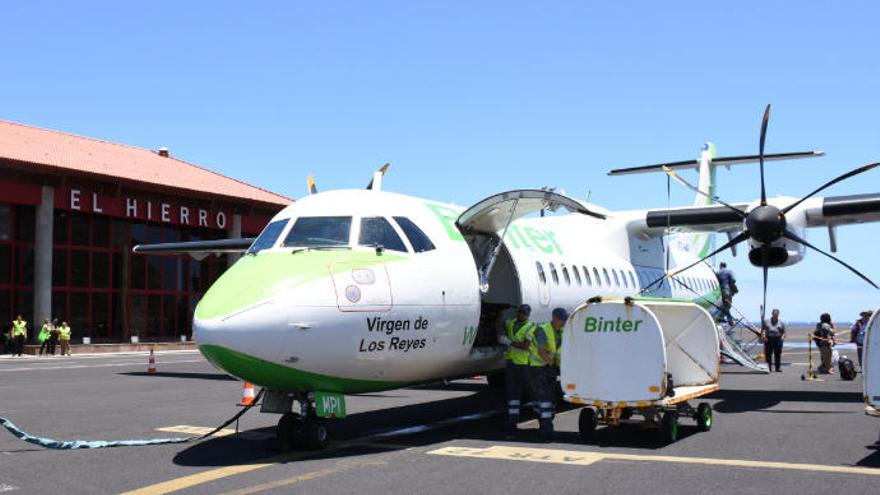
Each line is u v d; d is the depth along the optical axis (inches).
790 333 3331.7
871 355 323.9
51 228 1305.4
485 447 349.1
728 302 868.0
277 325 309.9
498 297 486.3
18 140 1422.2
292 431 348.2
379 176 450.3
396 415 467.5
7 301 1318.9
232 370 314.8
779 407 506.6
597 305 372.2
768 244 537.3
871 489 263.6
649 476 284.4
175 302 1574.8
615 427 393.4
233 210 1598.2
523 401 542.3
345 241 356.5
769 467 301.3
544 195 400.5
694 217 629.3
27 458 330.3
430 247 380.8
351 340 328.2
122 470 303.7
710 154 847.1
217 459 325.1
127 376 795.4
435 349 371.6
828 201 572.4
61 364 1026.1
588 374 370.9
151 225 1535.4
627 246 650.2
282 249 354.6
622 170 878.4
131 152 1699.1
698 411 397.1
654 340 357.4
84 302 1418.6
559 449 343.3
